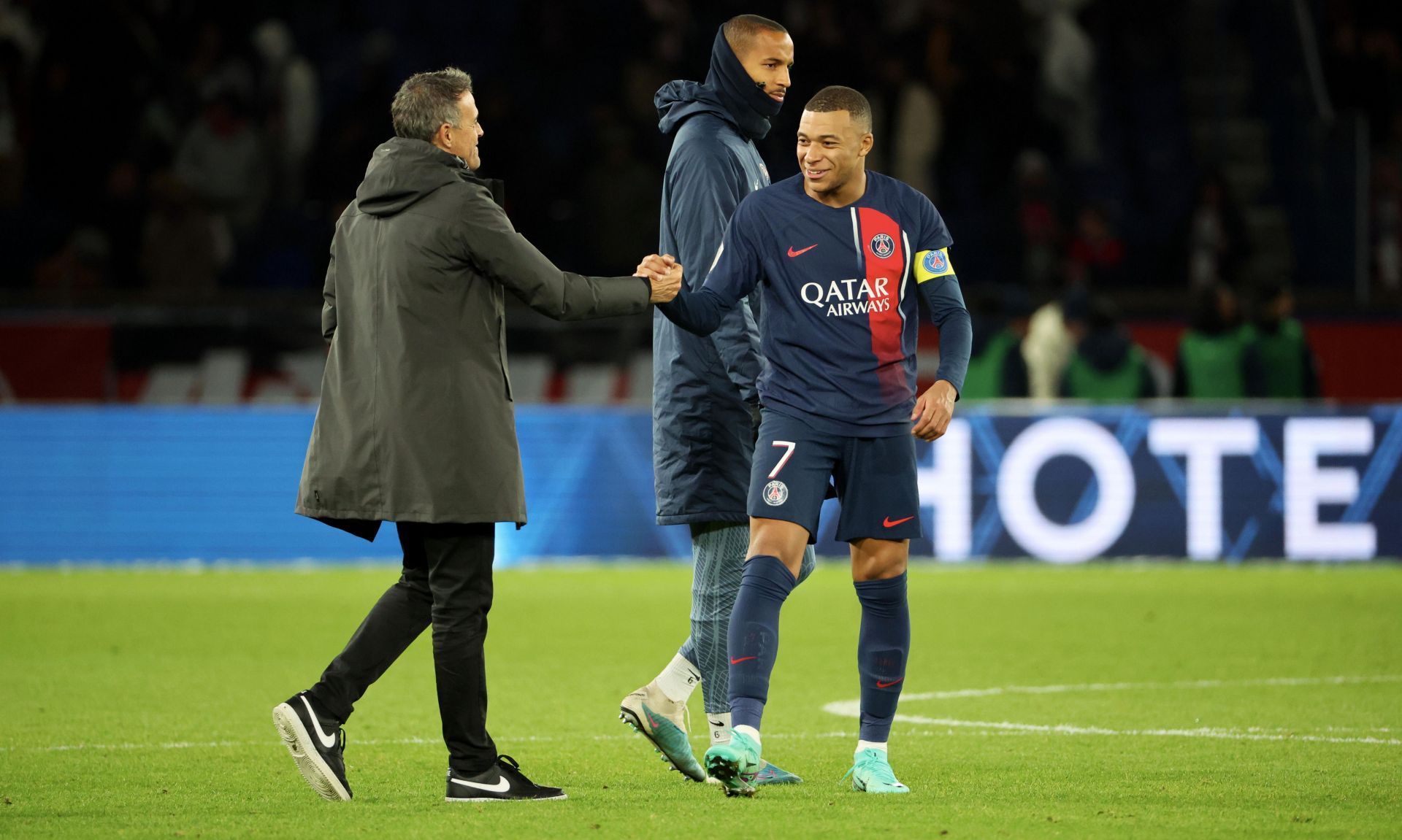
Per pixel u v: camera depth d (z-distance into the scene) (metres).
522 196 60.50
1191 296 55.47
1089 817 17.30
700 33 68.19
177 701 26.94
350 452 18.17
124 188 62.19
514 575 47.28
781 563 18.48
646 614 39.16
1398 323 54.78
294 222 62.59
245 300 55.38
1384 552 49.09
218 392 51.22
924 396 18.41
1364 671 30.53
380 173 18.28
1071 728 24.30
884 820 17.00
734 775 17.73
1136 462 49.00
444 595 18.19
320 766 18.09
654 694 20.03
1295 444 48.97
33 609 39.47
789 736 23.73
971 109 67.31
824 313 18.59
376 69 63.31
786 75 20.73
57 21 64.56
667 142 64.81
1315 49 70.88
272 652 32.97
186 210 60.34
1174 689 28.38
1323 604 40.75
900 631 19.09
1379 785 19.38
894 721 25.08
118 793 18.94
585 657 32.69
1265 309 52.38
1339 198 64.56
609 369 52.28
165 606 40.22
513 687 28.80
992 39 68.19
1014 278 63.84
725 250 19.03
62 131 64.12
